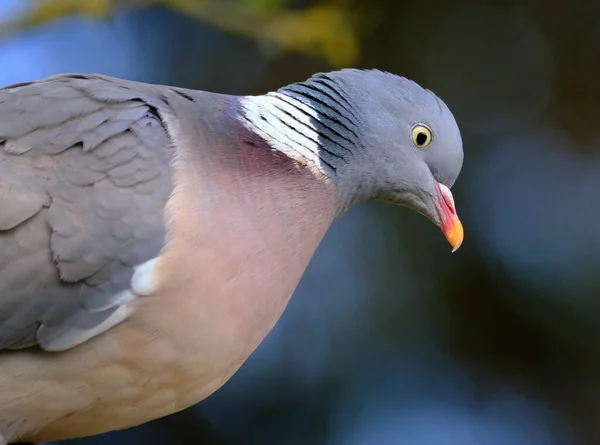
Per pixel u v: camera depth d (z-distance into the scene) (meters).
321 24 11.05
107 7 10.61
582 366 13.23
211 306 5.43
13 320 5.17
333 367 12.77
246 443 12.48
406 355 13.02
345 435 12.68
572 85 13.34
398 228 13.00
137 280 5.25
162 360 5.43
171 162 5.50
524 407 13.26
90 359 5.32
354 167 6.48
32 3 10.53
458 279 13.12
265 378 12.61
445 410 13.01
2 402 5.32
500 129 13.39
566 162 13.48
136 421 5.87
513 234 13.26
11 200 5.16
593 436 13.21
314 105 6.30
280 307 5.97
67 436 5.91
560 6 12.85
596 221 13.30
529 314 13.19
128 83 6.00
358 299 12.98
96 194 5.29
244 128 5.96
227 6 10.90
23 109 5.54
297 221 5.93
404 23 12.68
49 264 5.17
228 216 5.54
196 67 12.77
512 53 13.16
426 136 6.80
